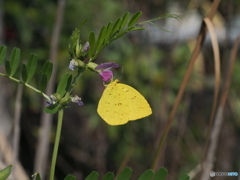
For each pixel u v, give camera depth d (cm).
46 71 40
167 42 74
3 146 54
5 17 74
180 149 76
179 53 76
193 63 48
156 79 73
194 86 77
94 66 40
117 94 43
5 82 72
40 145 54
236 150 78
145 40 74
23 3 76
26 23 74
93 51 40
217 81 48
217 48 48
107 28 40
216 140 51
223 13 66
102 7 73
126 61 74
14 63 40
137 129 78
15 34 75
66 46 73
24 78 40
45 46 76
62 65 73
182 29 77
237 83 77
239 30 65
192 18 78
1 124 69
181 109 75
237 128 77
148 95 73
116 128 78
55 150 40
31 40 76
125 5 74
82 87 75
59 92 40
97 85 78
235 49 50
